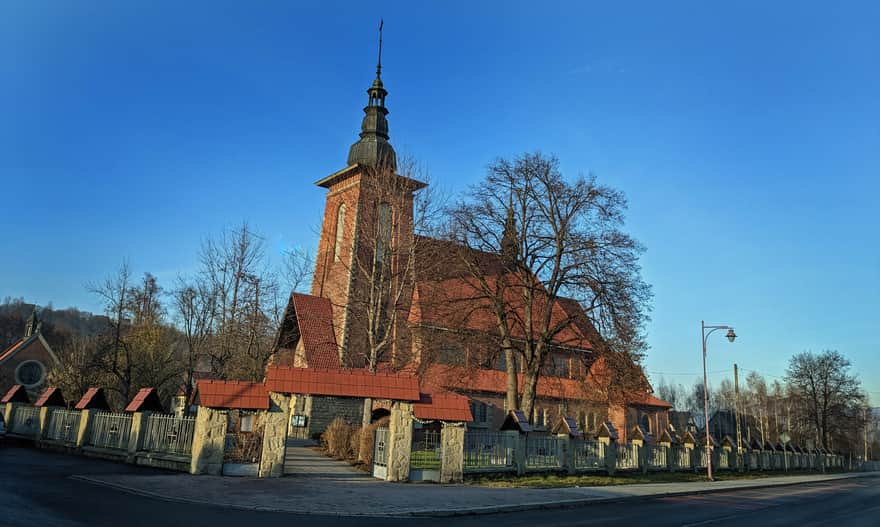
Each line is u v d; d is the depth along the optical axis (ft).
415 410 74.02
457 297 124.67
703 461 140.36
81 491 49.49
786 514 65.72
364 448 80.38
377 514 48.39
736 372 204.74
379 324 121.08
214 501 49.01
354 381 72.18
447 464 74.23
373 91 164.76
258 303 147.64
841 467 265.34
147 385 148.05
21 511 38.55
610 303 109.60
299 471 73.15
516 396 122.01
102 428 81.35
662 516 57.47
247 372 144.46
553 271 117.39
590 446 98.63
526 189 119.65
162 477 60.59
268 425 67.87
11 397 108.37
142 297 166.91
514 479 80.89
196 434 65.46
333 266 161.48
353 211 156.15
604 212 115.96
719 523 54.54
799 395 286.25
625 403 117.08
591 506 63.72
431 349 118.11
